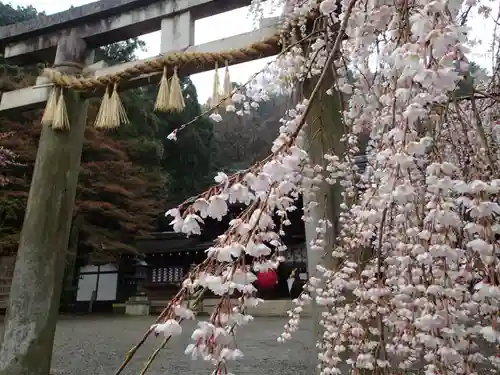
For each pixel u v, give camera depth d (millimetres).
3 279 13594
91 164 15305
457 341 1485
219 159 27656
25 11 19578
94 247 16234
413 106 1188
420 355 1865
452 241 1511
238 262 1002
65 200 3695
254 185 1068
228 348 998
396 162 1238
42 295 3439
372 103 2088
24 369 3268
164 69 3273
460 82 1530
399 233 2039
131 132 18156
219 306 986
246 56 3057
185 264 18469
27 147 13789
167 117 21594
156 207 19375
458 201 1308
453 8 1245
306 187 2160
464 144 1844
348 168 2480
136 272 18891
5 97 4203
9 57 4395
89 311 17625
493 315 1392
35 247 3500
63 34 4109
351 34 1977
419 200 1720
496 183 1197
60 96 3631
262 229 1103
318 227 2514
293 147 1094
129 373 4746
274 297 16047
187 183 22953
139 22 3775
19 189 14109
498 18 2021
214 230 18000
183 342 6984
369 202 1968
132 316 14734
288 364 4969
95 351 6328
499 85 2334
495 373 1848
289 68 2416
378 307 1828
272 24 3211
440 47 1060
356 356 1931
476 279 1633
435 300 1556
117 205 16688
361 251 2193
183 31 3553
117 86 3627
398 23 1440
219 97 2980
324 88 2742
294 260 15859
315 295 2666
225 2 3494
